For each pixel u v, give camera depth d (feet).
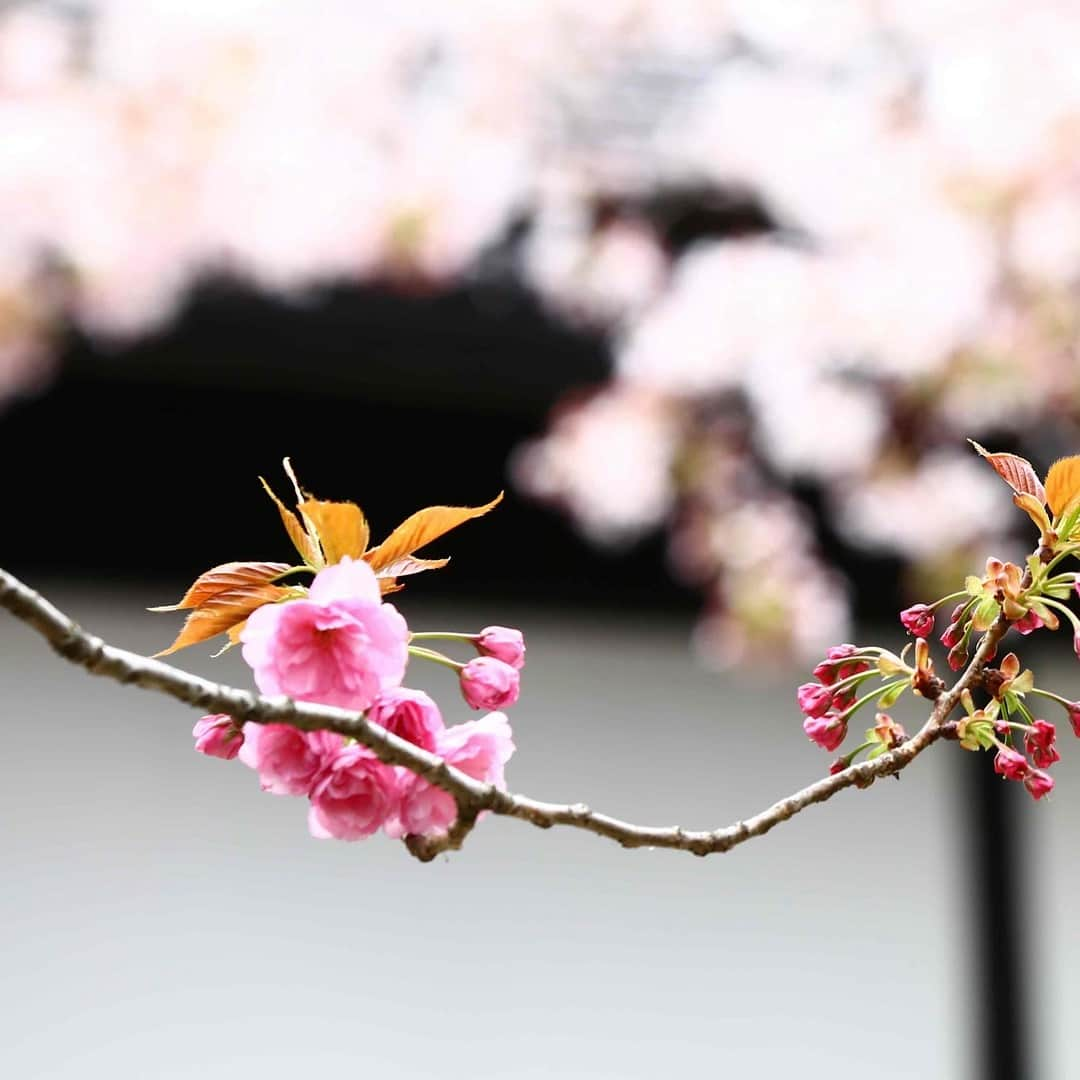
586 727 22.54
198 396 20.92
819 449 20.95
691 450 20.74
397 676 5.37
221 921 21.02
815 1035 22.66
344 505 5.75
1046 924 23.68
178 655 21.36
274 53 20.72
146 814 21.08
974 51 22.44
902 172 21.94
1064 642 23.53
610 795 22.47
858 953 23.03
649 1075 22.03
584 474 20.59
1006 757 5.94
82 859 20.72
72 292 18.70
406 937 21.63
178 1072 20.40
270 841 21.48
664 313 20.51
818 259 21.33
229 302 19.08
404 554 5.90
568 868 22.39
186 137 19.54
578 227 20.57
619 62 23.04
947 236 21.24
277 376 19.71
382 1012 21.26
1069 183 21.34
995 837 23.41
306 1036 20.97
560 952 22.09
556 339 20.13
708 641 21.08
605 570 22.26
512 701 6.07
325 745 5.54
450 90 21.72
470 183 19.97
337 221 19.26
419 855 5.61
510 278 19.86
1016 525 21.66
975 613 6.12
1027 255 21.06
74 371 19.24
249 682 21.67
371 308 19.43
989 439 21.79
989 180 21.39
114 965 20.53
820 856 23.25
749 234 21.67
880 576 22.81
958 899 23.38
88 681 21.20
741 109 22.17
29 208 18.83
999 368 20.76
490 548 22.02
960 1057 23.02
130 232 18.85
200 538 21.29
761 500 21.33
